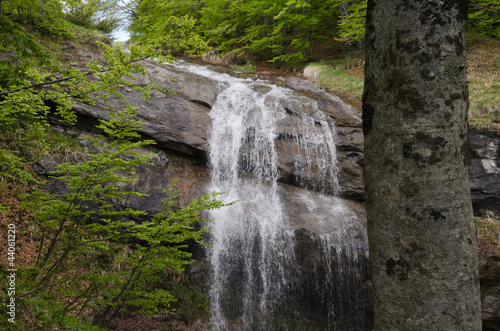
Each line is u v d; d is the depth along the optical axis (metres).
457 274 1.49
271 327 8.25
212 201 5.23
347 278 8.37
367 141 1.76
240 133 11.10
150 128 9.80
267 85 13.95
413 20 1.63
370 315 8.29
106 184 8.35
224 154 10.68
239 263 8.81
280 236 8.71
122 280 5.46
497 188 9.30
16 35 3.67
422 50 1.60
